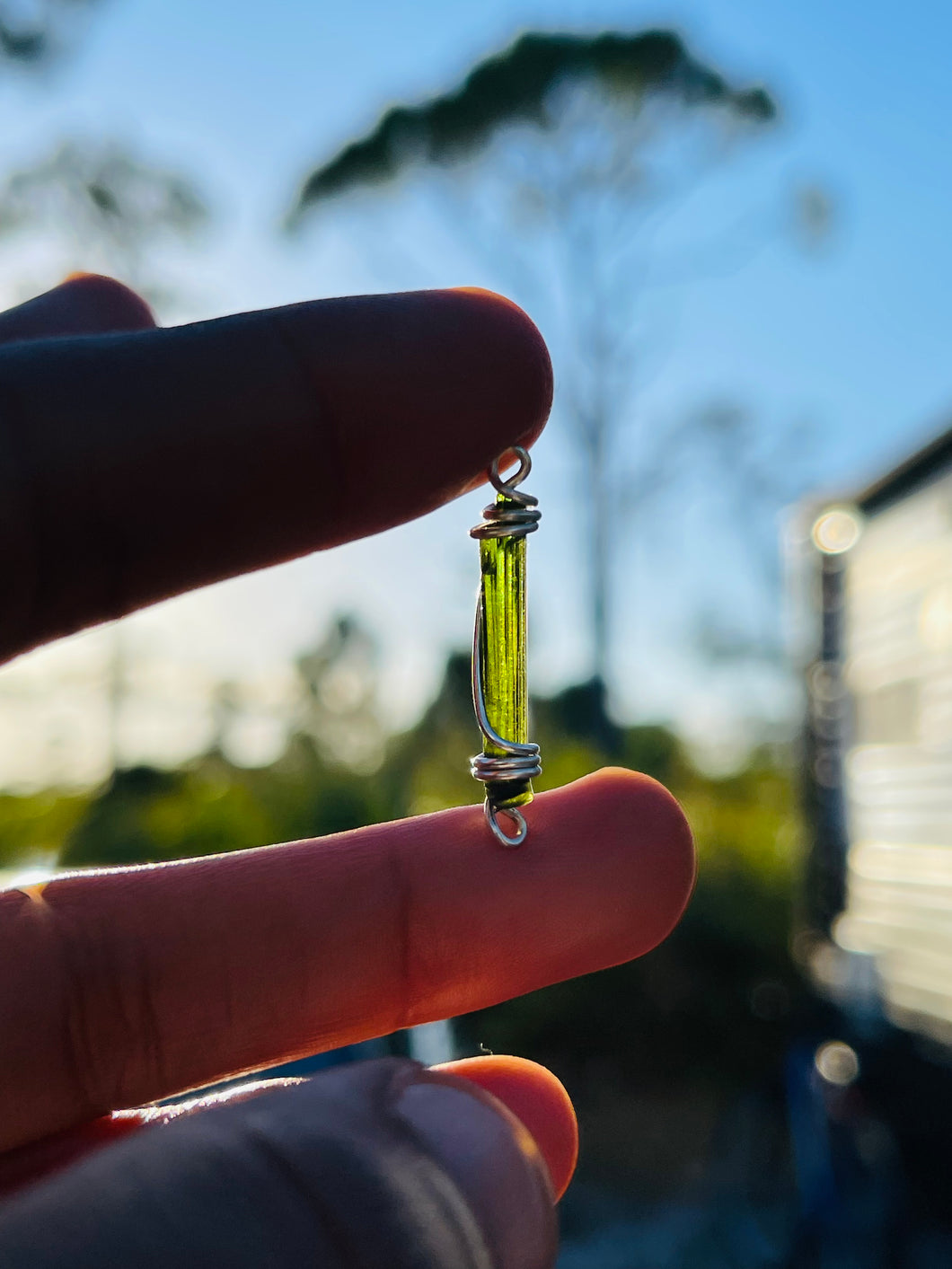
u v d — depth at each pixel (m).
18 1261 0.05
